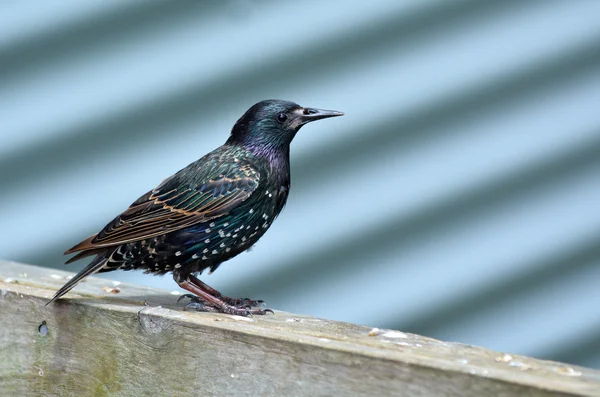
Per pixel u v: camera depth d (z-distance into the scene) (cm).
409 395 529
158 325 630
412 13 1153
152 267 808
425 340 597
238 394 595
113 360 651
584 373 519
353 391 550
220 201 793
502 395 500
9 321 689
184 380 618
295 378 571
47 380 678
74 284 682
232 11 1144
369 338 598
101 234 782
